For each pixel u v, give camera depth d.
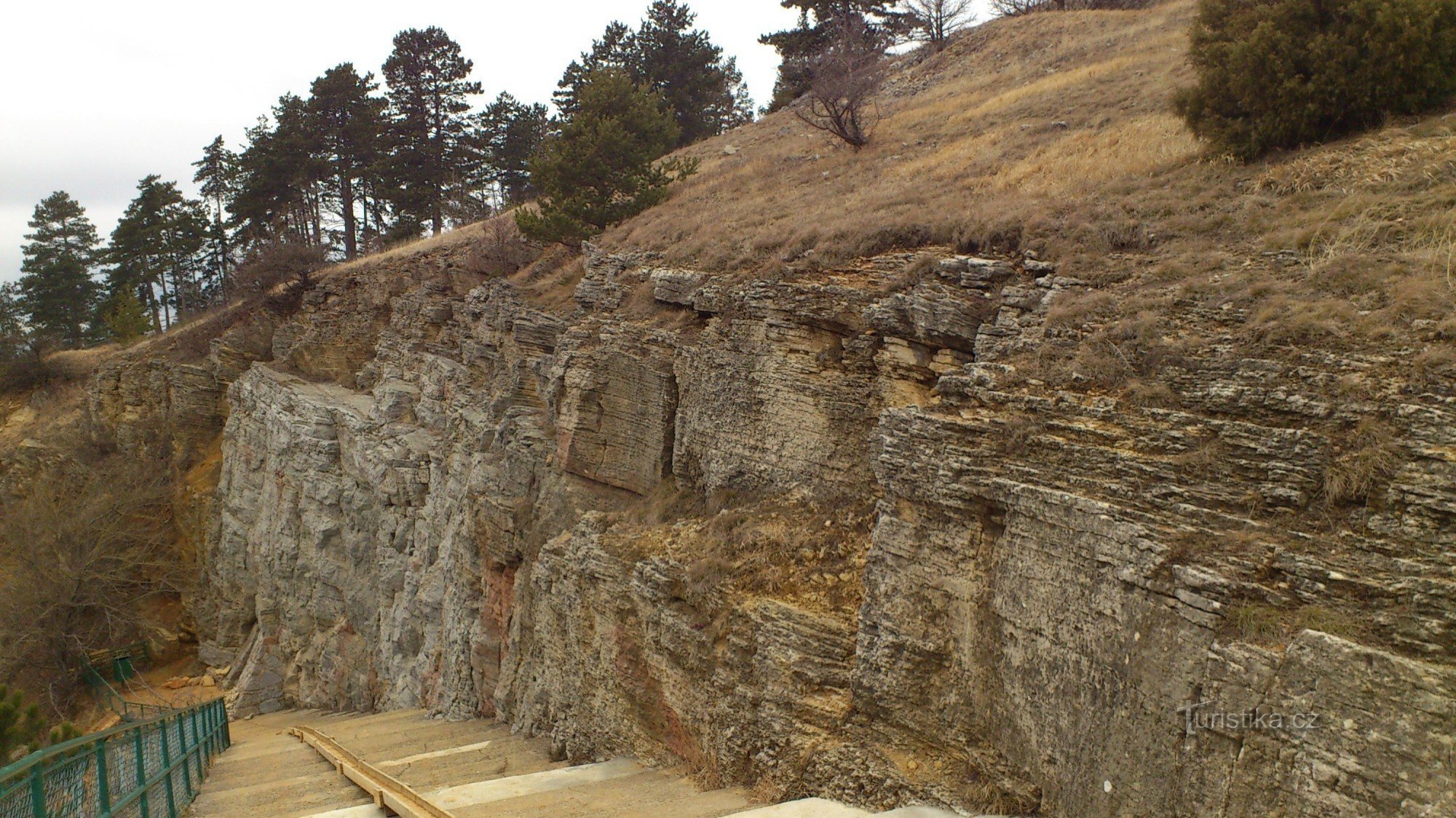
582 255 34.00
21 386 66.38
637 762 15.99
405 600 30.72
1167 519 9.35
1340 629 7.75
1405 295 10.31
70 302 85.00
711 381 18.80
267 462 42.06
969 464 11.25
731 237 23.61
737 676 13.77
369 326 45.00
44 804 9.02
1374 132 16.25
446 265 42.22
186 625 46.91
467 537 25.88
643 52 63.53
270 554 39.75
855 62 38.44
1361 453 8.62
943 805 10.77
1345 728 7.35
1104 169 20.02
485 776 17.06
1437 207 12.46
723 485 18.09
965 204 19.58
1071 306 13.10
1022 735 10.31
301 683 36.66
